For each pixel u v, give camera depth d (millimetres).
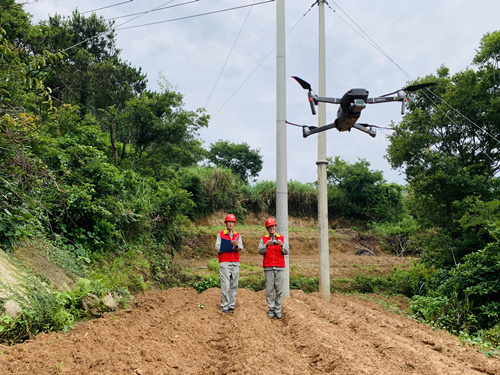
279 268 7133
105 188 9852
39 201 7113
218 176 20047
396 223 24922
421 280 12242
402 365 4656
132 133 15984
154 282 10297
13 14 11883
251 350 4832
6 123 6238
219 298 8852
